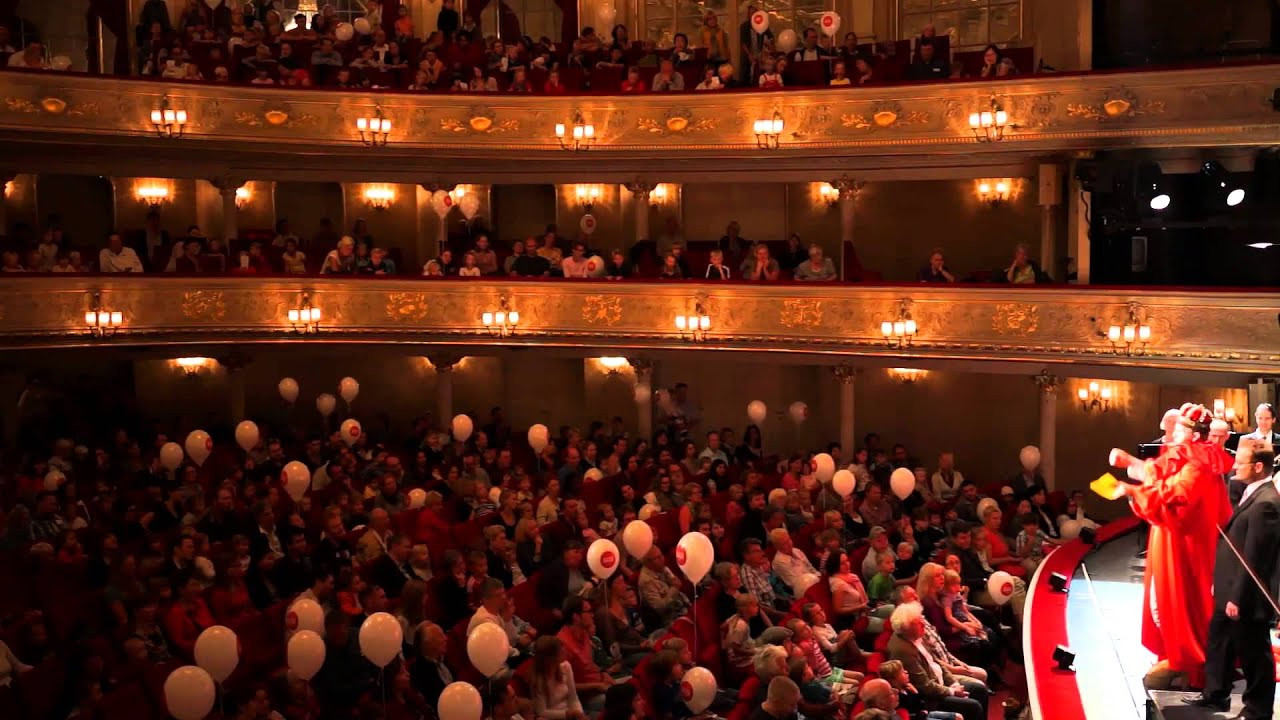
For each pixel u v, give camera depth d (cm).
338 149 2583
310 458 2258
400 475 2041
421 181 2756
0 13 2655
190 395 2745
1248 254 2189
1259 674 905
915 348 2334
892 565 1678
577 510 1762
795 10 2831
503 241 2958
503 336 2578
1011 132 2319
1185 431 1002
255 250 2586
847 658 1456
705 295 2480
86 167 2520
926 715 1352
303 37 2684
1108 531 1741
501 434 2572
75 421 2634
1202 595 980
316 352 2608
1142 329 2102
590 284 2536
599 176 2734
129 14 2742
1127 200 2209
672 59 2672
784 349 2438
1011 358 2252
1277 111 2089
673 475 2014
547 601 1548
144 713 1191
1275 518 898
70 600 1473
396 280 2577
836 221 2823
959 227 2747
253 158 2647
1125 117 2214
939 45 2494
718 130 2547
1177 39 2381
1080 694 1045
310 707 1234
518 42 2792
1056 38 2578
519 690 1264
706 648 1432
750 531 1817
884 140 2430
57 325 2288
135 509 1772
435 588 1511
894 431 2672
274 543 1705
